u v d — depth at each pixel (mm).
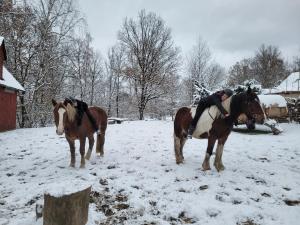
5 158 9648
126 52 36625
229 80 60344
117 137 12641
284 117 15289
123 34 35062
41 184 6695
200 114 7172
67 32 25438
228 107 6883
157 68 34375
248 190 6117
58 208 3934
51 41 25297
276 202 5512
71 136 7559
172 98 35219
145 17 34750
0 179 7355
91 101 38125
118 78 40500
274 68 53594
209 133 7156
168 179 6789
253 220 4793
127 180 6734
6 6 22656
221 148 7285
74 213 3979
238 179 6723
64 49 26203
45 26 24625
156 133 13805
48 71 25844
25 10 24172
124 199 5750
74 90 31672
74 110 7359
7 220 4898
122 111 40562
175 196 5781
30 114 24719
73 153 7855
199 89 17000
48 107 26625
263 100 15289
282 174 7129
